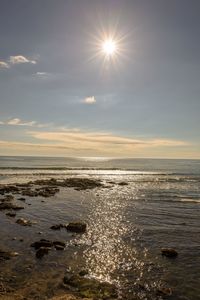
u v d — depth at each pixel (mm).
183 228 23516
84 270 14461
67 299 11125
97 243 19125
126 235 21250
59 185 53469
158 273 14555
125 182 63750
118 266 15344
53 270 14516
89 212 29625
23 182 58438
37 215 27625
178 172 107875
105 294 12172
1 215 27016
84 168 119438
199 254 17375
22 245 18250
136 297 12086
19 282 13055
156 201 37406
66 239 19797
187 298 12156
